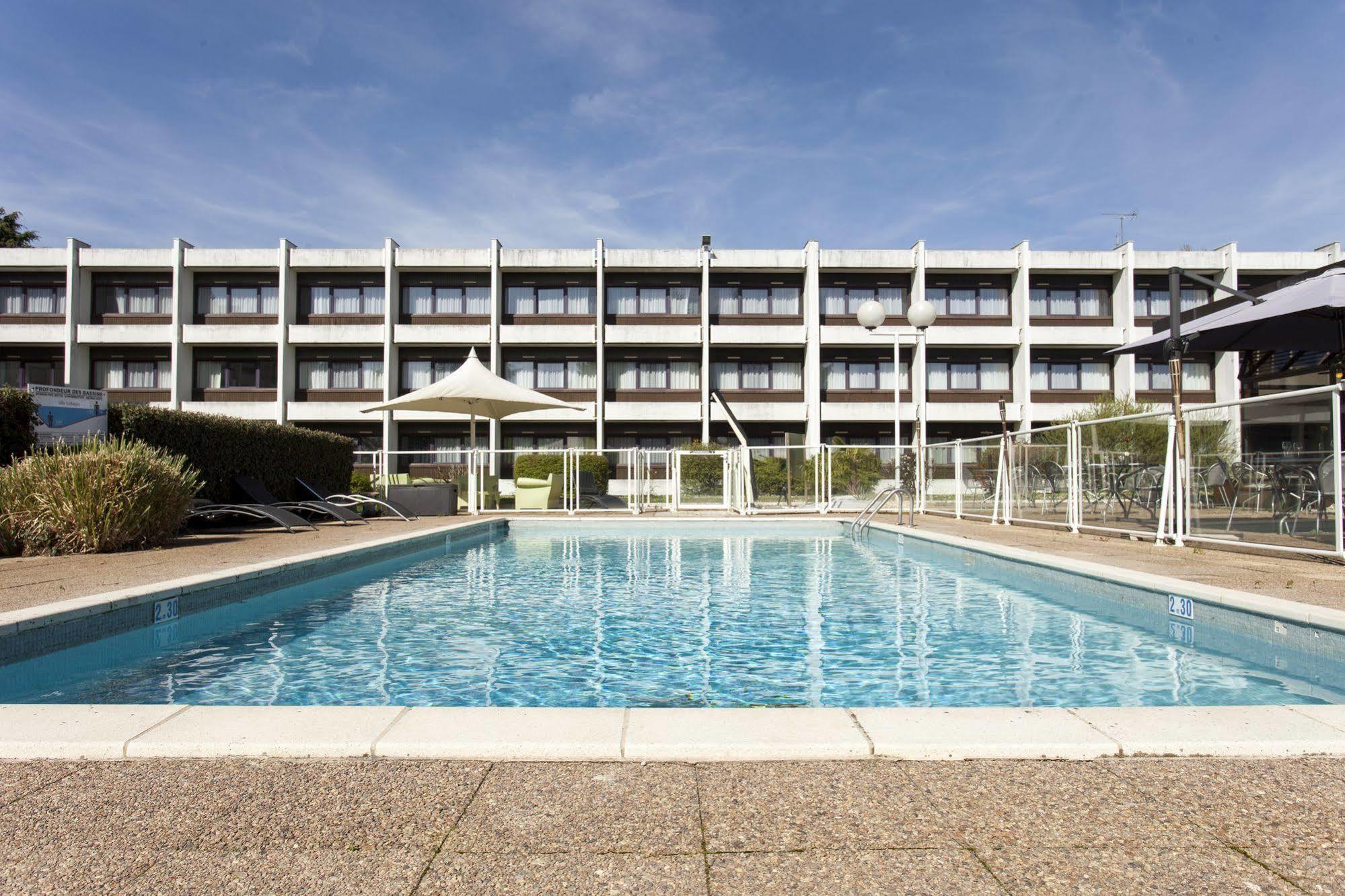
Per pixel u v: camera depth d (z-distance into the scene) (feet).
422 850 5.82
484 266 96.17
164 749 7.73
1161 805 6.55
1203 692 12.12
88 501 24.54
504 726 8.25
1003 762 7.55
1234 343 33.96
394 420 94.84
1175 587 16.48
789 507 51.42
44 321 95.09
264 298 97.30
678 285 99.91
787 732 8.02
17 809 6.54
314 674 13.47
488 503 56.44
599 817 6.37
